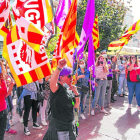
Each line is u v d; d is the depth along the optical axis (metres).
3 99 2.52
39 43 2.15
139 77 5.20
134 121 4.44
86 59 5.27
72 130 2.14
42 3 2.47
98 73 4.89
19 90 4.61
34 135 3.62
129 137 3.53
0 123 2.49
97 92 4.89
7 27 2.48
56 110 2.11
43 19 2.50
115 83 6.30
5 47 2.33
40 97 3.76
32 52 2.40
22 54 2.36
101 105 5.16
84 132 3.75
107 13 10.50
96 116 4.82
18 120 4.53
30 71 2.37
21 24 2.19
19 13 2.33
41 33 2.15
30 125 4.18
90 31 3.55
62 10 3.61
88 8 3.57
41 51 2.41
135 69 5.29
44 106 4.20
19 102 3.80
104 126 4.10
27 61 2.38
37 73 2.40
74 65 4.41
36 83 3.72
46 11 2.51
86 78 4.45
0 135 2.50
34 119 3.96
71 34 3.02
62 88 2.13
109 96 5.66
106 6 10.48
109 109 5.52
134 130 3.88
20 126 4.12
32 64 2.39
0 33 2.42
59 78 2.15
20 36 2.20
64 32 3.07
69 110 2.15
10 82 2.75
